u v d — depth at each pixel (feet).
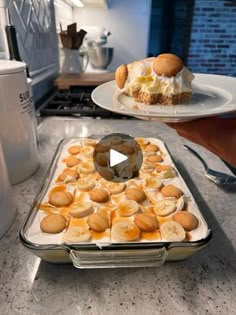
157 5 11.00
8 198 1.39
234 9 10.06
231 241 1.36
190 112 1.22
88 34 5.41
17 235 1.36
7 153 1.70
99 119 3.24
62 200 1.39
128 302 1.04
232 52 10.75
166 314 1.00
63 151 2.02
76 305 1.03
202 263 1.23
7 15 2.34
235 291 1.09
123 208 1.34
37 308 1.02
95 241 1.13
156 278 1.15
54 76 4.61
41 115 3.24
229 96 1.46
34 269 1.18
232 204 1.66
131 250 1.07
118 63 6.40
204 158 2.26
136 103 1.40
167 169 1.74
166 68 1.38
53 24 4.58
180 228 1.20
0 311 1.00
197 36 10.48
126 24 6.07
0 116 1.60
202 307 1.03
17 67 1.60
